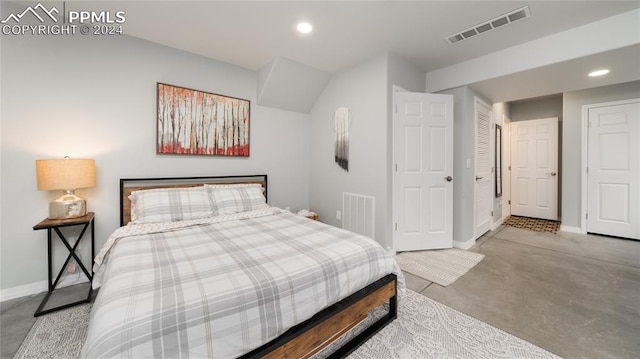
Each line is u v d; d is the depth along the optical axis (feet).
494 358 4.42
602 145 11.90
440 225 10.16
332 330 4.28
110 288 3.43
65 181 6.23
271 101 11.07
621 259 9.03
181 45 8.59
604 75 8.89
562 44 7.71
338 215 11.12
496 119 14.20
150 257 4.56
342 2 6.38
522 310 5.90
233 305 3.24
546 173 15.46
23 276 6.56
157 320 2.82
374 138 9.50
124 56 7.86
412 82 10.25
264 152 11.19
